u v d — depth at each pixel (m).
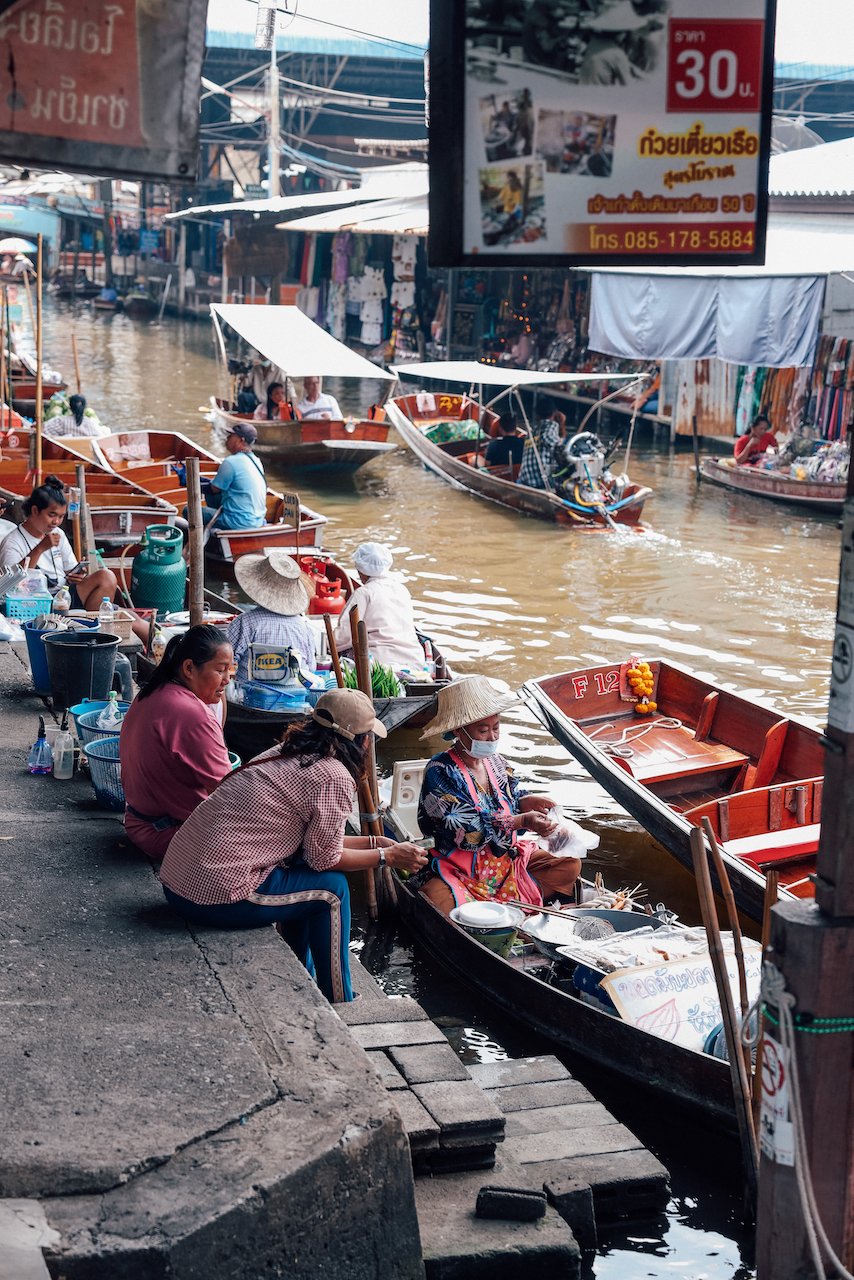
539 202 3.78
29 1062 4.15
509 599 14.57
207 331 44.59
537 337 29.52
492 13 3.67
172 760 5.60
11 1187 3.57
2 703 7.87
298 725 5.28
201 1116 3.91
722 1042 5.61
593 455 18.56
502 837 7.04
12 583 9.45
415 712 9.27
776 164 20.34
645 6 3.70
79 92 3.91
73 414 19.72
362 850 5.48
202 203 47.44
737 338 16.86
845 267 15.55
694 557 16.62
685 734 9.73
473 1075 5.38
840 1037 3.55
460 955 6.74
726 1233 5.02
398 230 25.81
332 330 36.56
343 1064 4.23
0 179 41.31
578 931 6.55
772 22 3.72
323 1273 3.80
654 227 3.83
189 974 4.79
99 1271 3.36
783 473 19.98
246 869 5.09
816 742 8.67
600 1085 5.98
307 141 39.88
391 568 15.79
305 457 20.64
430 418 23.86
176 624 10.52
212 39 38.56
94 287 55.19
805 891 7.21
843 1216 3.64
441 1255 4.12
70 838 6.02
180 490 16.84
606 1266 4.75
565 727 8.98
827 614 14.21
